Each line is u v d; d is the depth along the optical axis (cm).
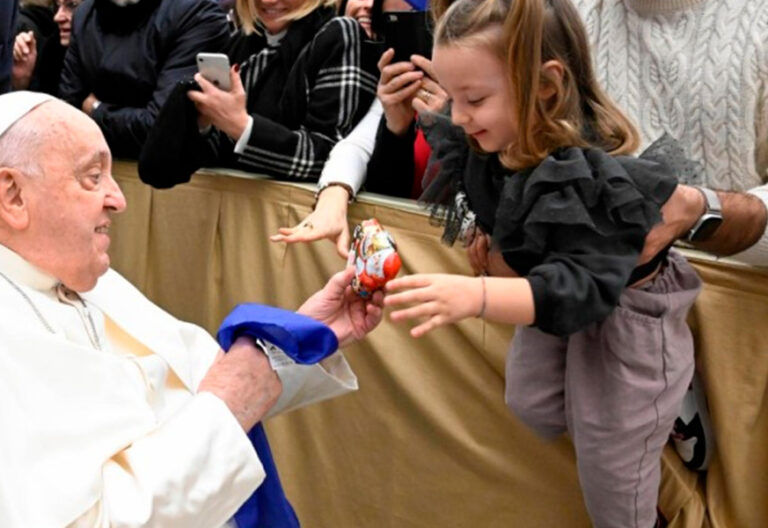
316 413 196
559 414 145
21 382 106
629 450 133
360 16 225
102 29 244
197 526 107
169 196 223
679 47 142
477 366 170
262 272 207
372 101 203
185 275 225
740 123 139
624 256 114
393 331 180
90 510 100
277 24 209
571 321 111
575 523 164
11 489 97
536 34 116
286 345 117
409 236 176
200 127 204
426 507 183
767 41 136
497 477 171
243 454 109
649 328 129
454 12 123
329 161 190
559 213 113
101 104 243
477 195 133
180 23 233
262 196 203
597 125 125
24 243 114
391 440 185
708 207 125
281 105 207
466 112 124
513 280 112
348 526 197
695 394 146
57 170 110
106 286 136
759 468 142
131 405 113
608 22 148
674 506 149
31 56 276
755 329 138
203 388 115
